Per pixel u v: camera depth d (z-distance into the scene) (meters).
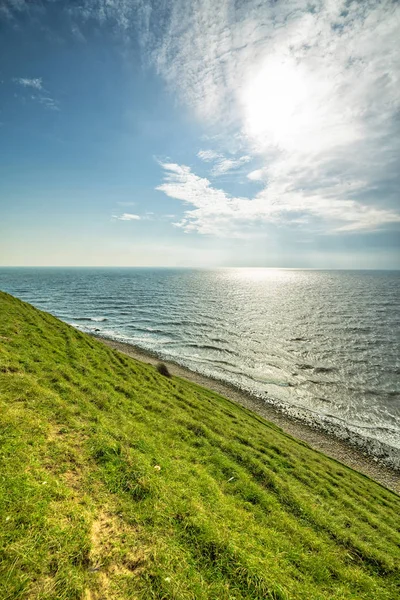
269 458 15.23
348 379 41.94
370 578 8.24
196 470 10.84
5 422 8.82
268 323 75.81
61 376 15.49
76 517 6.18
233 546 6.61
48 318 29.39
